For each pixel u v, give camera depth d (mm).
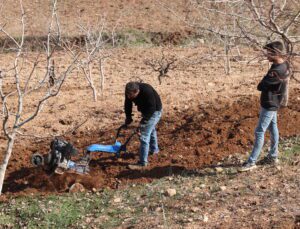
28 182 8211
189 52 17875
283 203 6973
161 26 20281
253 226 6465
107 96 12805
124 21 20953
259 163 8141
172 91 12977
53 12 7840
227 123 9805
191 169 8266
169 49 18500
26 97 12789
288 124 9672
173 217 6820
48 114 11359
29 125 10648
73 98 12656
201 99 11961
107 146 8172
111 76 15297
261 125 7613
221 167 8227
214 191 7465
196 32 18828
